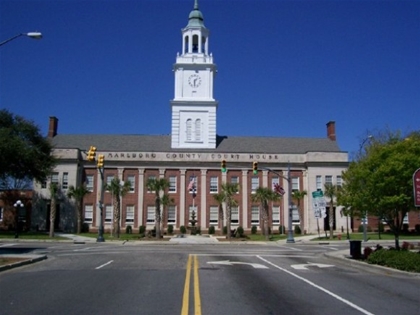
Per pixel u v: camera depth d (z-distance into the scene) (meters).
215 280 15.91
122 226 63.00
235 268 20.05
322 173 64.56
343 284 15.42
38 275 17.52
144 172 64.31
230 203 53.97
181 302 11.62
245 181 64.62
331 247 37.91
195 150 65.19
